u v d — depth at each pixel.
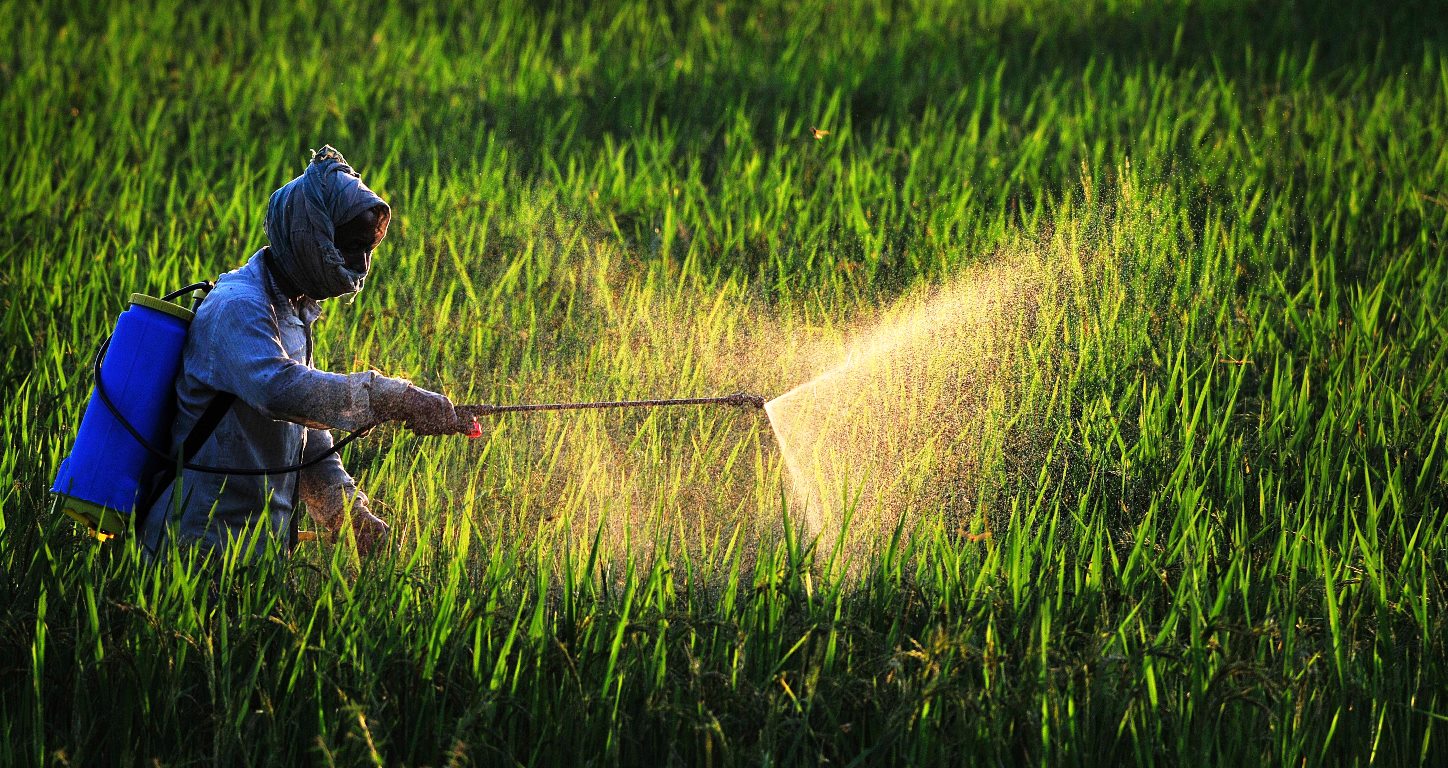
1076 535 9.48
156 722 7.34
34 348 11.81
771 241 14.60
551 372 11.96
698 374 11.88
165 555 8.02
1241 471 10.34
